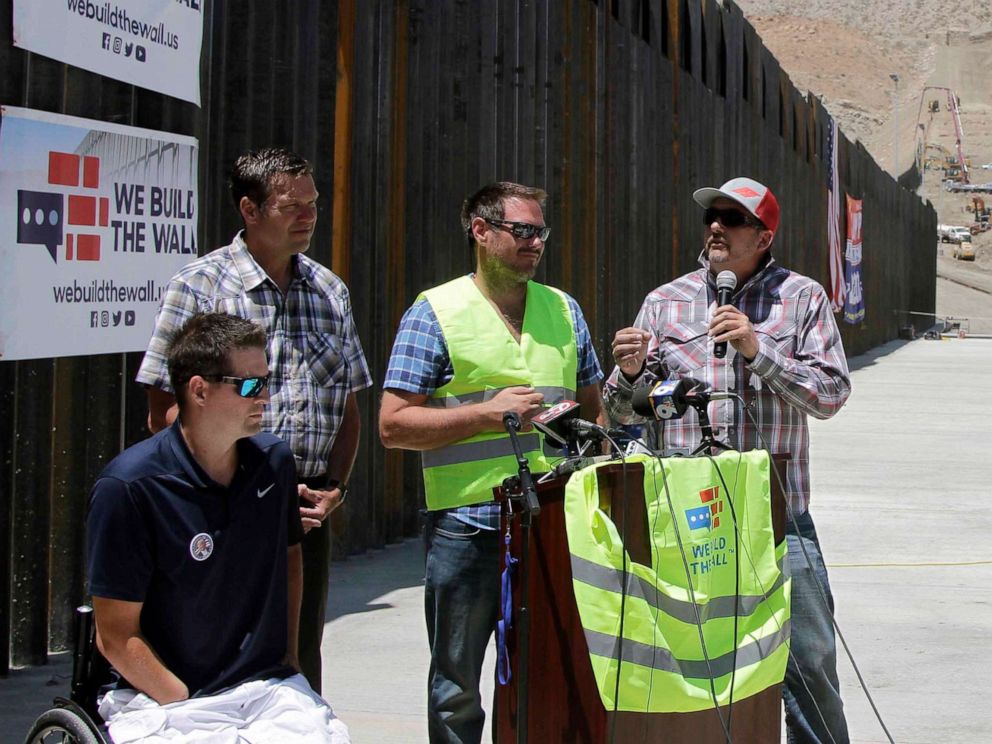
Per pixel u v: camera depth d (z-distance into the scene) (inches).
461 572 158.6
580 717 138.9
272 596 140.3
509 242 159.9
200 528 135.3
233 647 139.6
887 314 2034.9
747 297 172.6
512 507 145.9
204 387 133.6
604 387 173.5
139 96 261.4
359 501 355.6
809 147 1234.6
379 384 366.9
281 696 136.5
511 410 151.9
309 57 332.5
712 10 824.9
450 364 160.4
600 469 135.4
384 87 369.1
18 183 219.8
